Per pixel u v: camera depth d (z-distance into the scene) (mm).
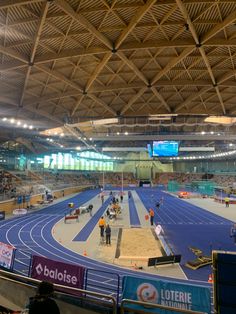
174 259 17734
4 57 18625
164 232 28500
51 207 47781
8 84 23234
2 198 39125
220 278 8461
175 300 9359
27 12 13859
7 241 24328
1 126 37156
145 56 19344
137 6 13711
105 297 7285
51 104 29297
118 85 24422
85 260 18906
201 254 20078
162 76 22984
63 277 11398
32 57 17828
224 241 24812
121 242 23984
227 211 44312
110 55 18359
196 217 38375
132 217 37812
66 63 20031
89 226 31219
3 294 9508
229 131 47719
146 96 28766
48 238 25469
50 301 5496
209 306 8961
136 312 7422
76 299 8648
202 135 48844
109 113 33625
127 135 49438
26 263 17469
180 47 18156
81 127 41969
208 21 15195
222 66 20875
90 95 26406
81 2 13391
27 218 36438
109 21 15117
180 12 14469
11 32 15500
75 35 16188
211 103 30516
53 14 14188
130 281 9992
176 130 49281
